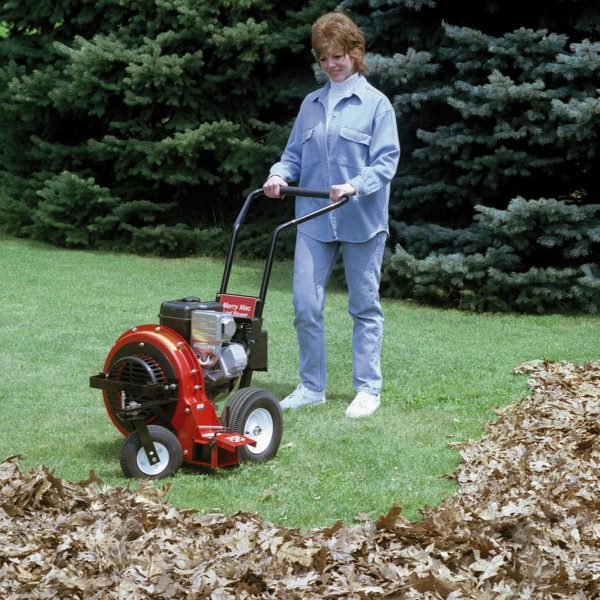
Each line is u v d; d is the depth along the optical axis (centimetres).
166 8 1122
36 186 1274
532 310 898
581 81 872
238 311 472
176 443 427
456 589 304
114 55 1122
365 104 536
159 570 314
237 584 308
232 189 1269
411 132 986
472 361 681
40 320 792
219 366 448
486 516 361
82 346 703
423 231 933
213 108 1191
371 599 300
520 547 338
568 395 568
